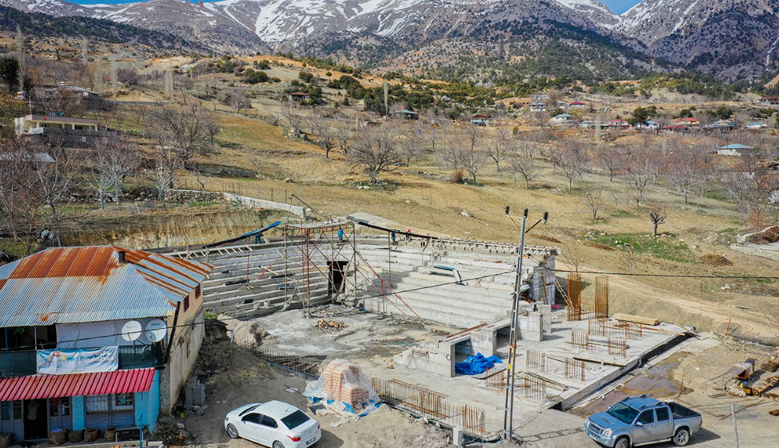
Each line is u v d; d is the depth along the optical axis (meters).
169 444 21.81
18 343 23.08
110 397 22.06
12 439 21.62
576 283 46.78
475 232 67.75
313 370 29.78
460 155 102.56
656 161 107.00
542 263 44.50
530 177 103.88
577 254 62.12
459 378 29.80
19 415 21.75
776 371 31.78
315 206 70.75
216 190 72.44
